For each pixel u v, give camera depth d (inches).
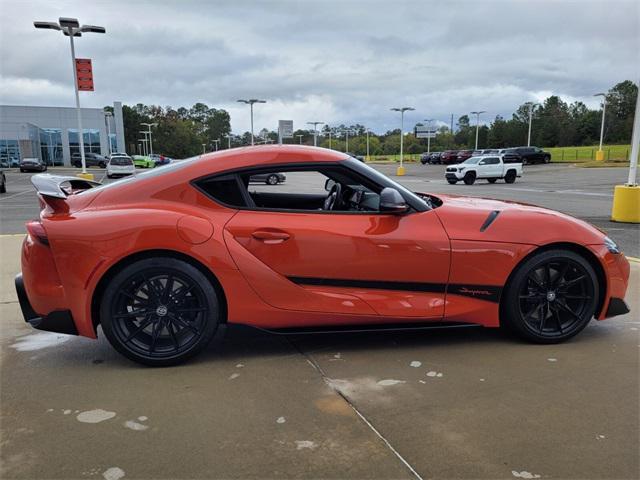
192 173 126.7
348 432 95.0
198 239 119.8
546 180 1145.4
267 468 84.4
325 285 127.7
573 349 135.9
